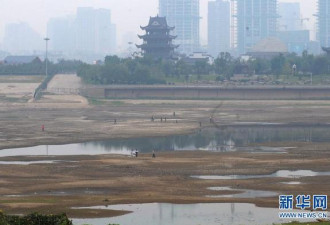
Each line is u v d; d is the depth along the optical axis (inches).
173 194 6550.2
